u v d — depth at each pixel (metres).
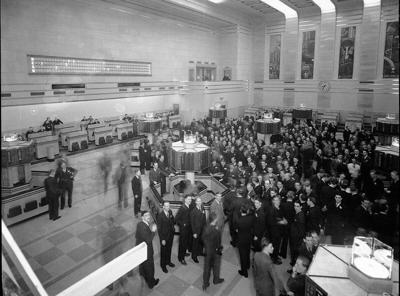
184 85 20.77
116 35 16.23
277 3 19.91
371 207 5.51
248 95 24.52
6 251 2.29
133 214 7.29
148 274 5.04
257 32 23.69
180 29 20.09
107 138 12.66
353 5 18.98
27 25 12.25
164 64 19.34
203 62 22.19
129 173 7.95
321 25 20.22
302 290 4.04
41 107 13.45
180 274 5.52
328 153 9.99
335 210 5.90
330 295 3.31
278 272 5.51
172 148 7.50
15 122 12.40
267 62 23.52
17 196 6.58
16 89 12.09
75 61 14.42
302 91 21.94
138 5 16.88
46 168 9.68
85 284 2.97
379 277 3.32
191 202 5.97
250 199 6.29
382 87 18.44
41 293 2.55
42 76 13.07
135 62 17.45
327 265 3.89
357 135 12.52
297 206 5.49
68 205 6.99
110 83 16.23
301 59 21.72
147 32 17.95
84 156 10.84
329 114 20.28
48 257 5.34
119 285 4.79
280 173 7.85
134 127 13.97
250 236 5.33
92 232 6.07
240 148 10.27
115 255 5.21
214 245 5.11
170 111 20.20
